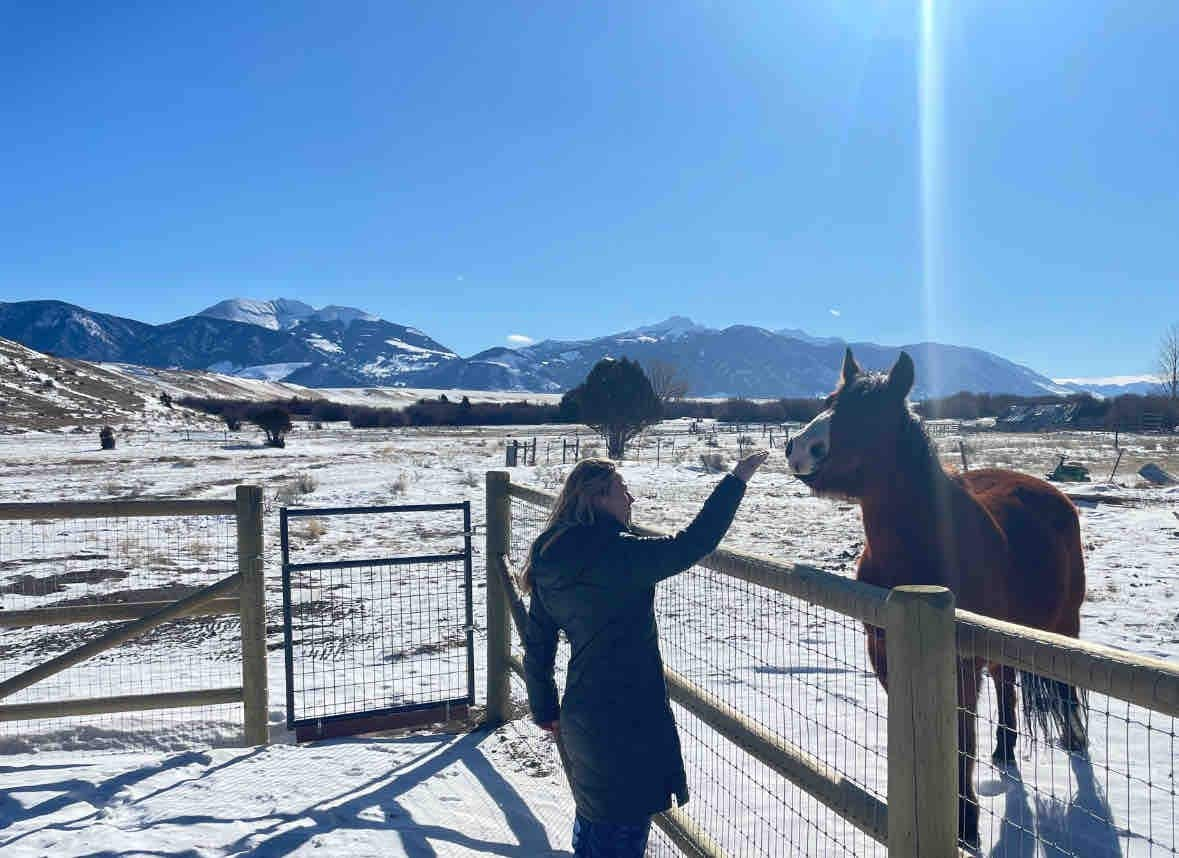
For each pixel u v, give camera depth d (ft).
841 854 12.43
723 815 14.10
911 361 12.97
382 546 46.73
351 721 18.84
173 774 16.35
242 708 21.26
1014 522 15.39
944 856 7.34
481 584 36.22
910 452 13.05
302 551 45.16
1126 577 35.68
